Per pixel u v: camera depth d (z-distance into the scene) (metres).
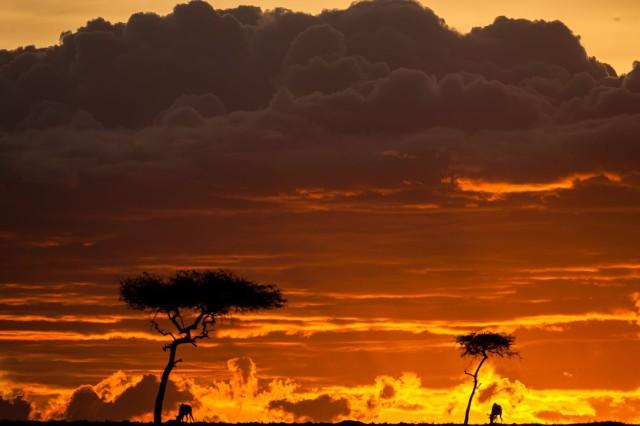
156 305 182.62
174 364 180.25
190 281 181.38
